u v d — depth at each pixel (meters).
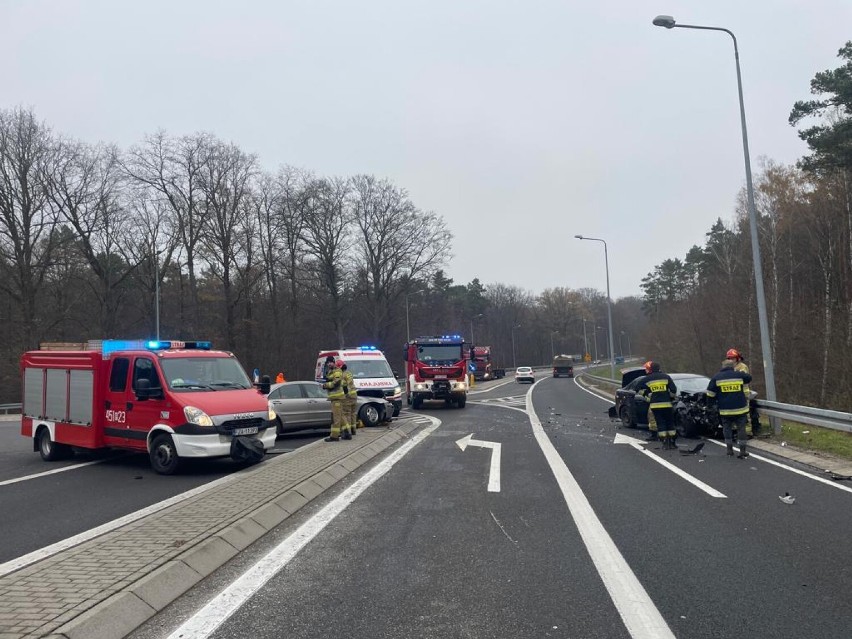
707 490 9.21
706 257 58.38
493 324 118.62
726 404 12.30
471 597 5.11
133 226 42.72
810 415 13.08
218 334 45.69
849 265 36.84
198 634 4.45
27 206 38.16
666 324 67.19
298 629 4.51
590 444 14.54
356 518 7.80
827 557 6.01
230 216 44.66
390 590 5.29
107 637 4.31
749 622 4.54
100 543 6.20
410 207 55.50
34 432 13.91
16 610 4.48
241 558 6.24
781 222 41.12
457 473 10.94
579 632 4.41
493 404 30.27
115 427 12.23
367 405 18.61
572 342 132.75
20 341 40.59
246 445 11.35
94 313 43.91
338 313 54.72
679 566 5.81
